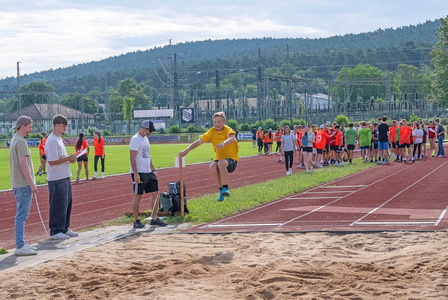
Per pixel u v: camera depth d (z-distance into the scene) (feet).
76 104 581.53
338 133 91.97
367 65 553.23
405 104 337.72
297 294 20.51
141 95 542.98
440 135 108.17
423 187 55.62
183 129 310.45
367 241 30.01
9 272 26.22
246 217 40.98
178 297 20.83
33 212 50.62
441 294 20.20
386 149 92.84
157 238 34.09
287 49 304.91
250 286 21.79
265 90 274.16
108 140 265.95
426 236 30.35
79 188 70.13
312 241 30.66
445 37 293.23
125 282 23.56
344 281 21.99
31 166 31.99
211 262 26.63
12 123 406.62
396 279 22.18
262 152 148.46
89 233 37.55
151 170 39.40
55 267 26.78
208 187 66.44
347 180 66.33
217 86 348.18
